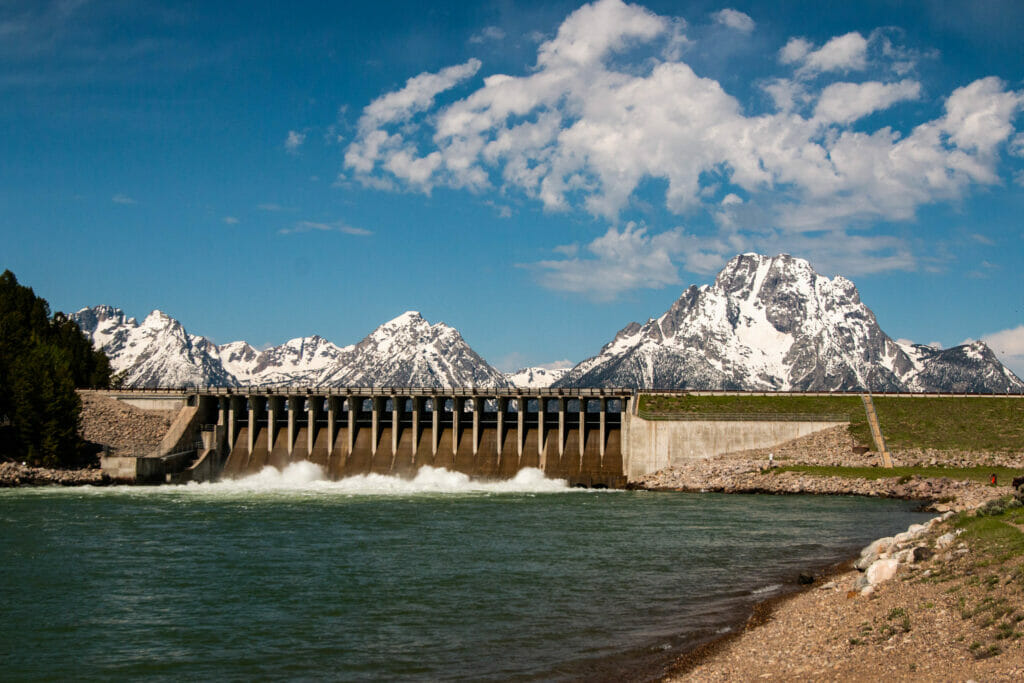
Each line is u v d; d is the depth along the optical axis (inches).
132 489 5782.5
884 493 5206.7
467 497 5433.1
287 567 3125.0
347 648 2156.7
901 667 1603.1
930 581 2092.8
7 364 6274.6
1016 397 6318.9
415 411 6776.6
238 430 7101.4
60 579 2942.9
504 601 2608.3
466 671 1953.7
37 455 6043.3
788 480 5556.1
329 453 6865.2
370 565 3154.5
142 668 2038.6
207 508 4763.8
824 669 1680.6
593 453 6471.5
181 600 2655.0
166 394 7052.2
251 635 2283.5
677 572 3024.1
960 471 5452.8
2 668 2049.7
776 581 2854.3
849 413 6284.5
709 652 1982.0
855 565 2854.3
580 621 2367.1
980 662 1536.7
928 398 6437.0
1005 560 2053.4
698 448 6122.1
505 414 6840.6
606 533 3878.0
